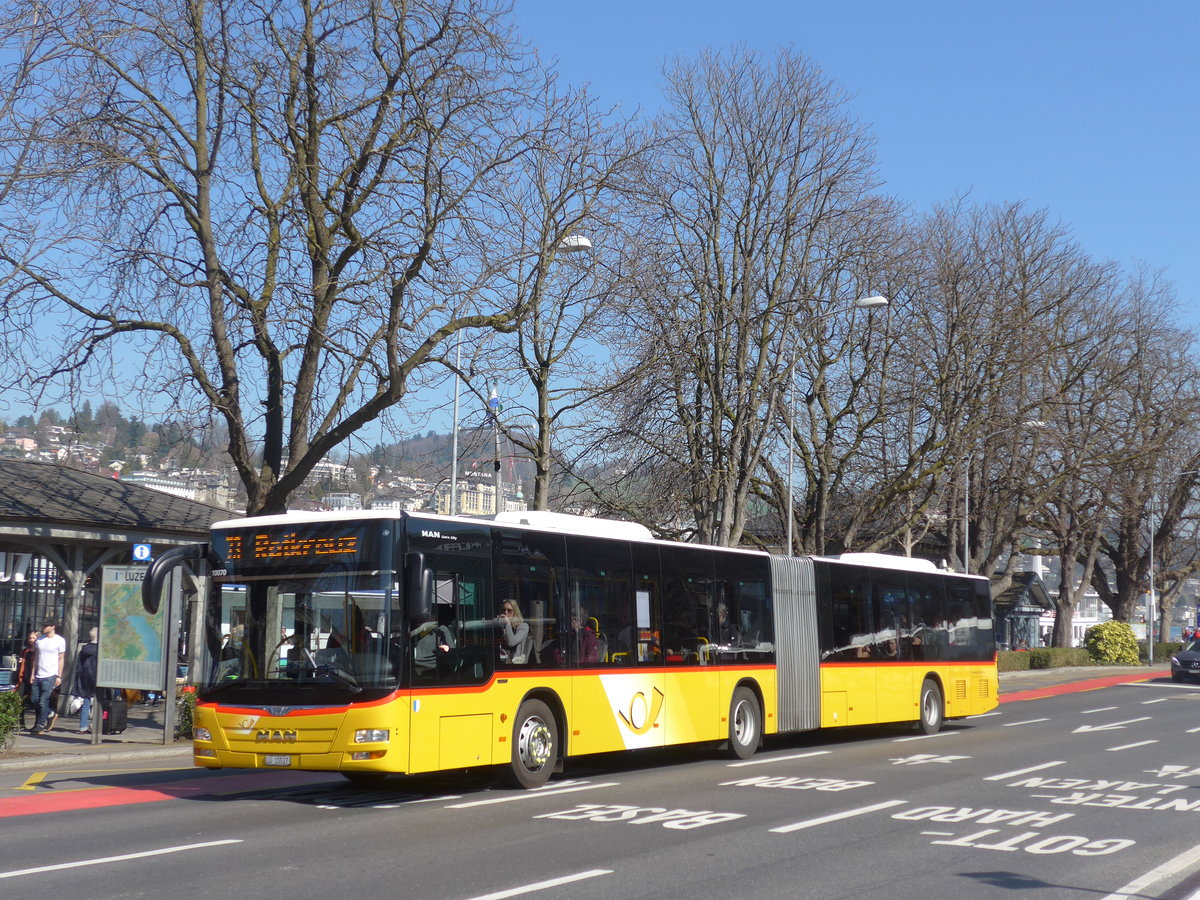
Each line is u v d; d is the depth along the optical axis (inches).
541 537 597.0
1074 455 1860.2
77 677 838.5
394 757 490.9
